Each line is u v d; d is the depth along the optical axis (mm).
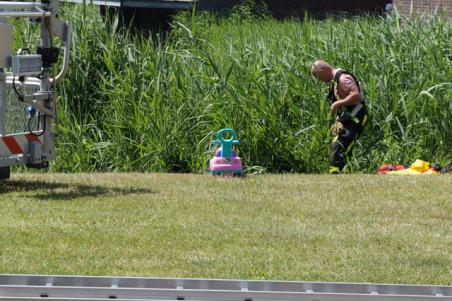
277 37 53812
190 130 43938
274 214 31109
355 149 44500
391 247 26594
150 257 24844
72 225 28609
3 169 35562
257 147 43875
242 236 27531
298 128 44656
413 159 44562
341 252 25828
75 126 44219
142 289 18484
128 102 44438
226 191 35438
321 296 18328
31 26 47719
